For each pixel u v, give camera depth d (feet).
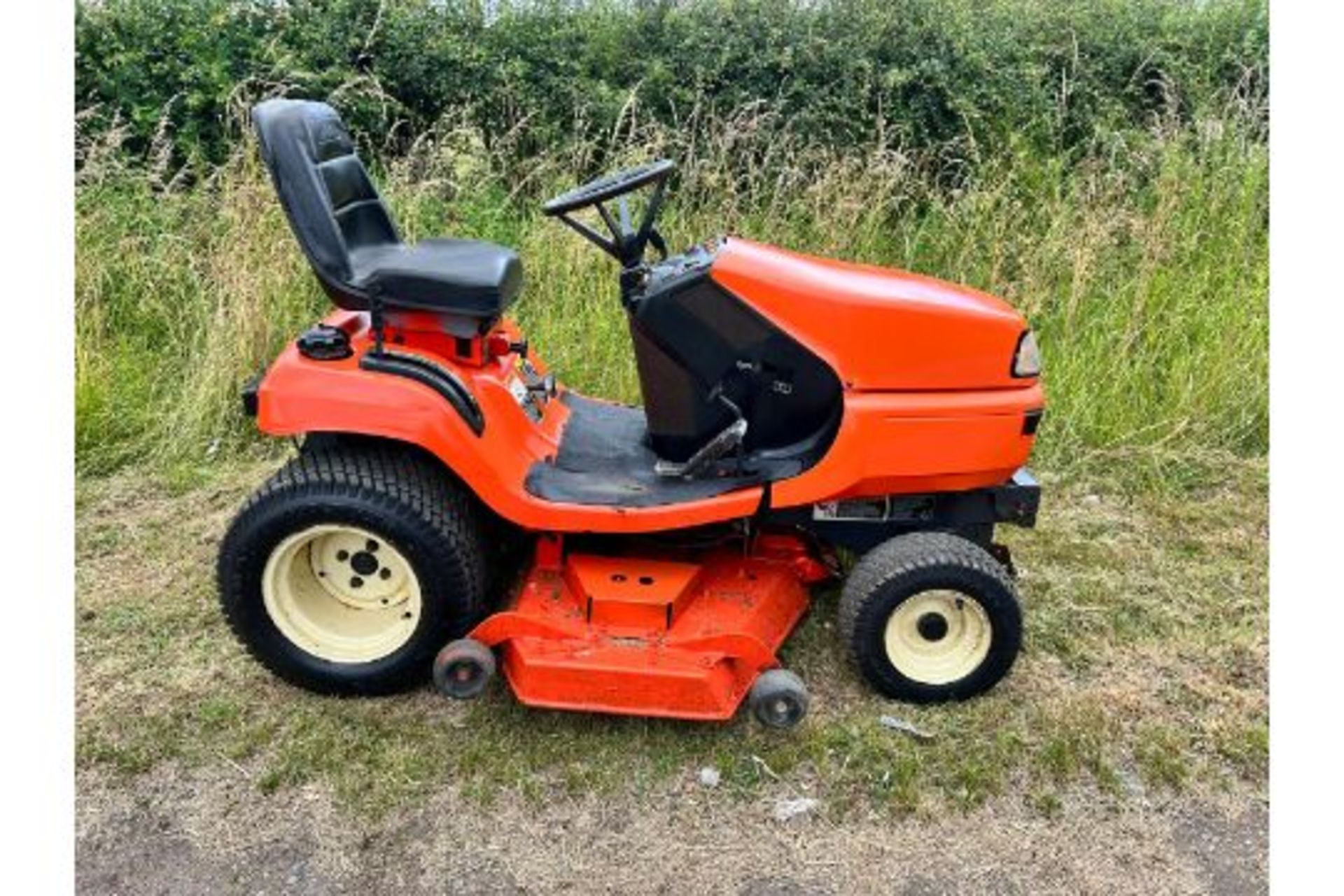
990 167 18.20
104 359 14.80
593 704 8.68
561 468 9.71
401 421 8.68
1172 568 11.75
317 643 9.29
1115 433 14.26
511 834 8.02
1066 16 20.56
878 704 9.39
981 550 9.16
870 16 19.49
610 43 19.94
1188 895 7.63
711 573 9.72
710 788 8.46
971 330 8.94
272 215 15.60
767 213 17.24
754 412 9.38
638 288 9.45
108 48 18.51
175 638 10.21
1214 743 9.07
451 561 8.85
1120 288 16.10
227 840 7.95
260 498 8.84
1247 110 18.70
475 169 17.78
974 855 7.93
